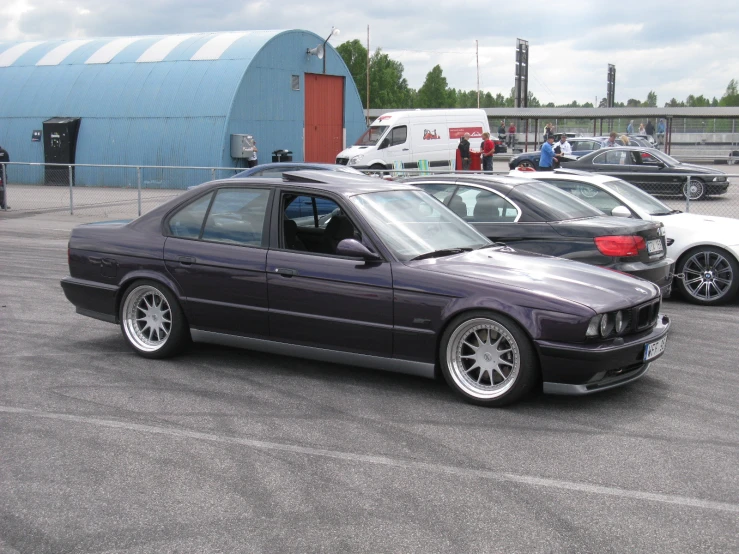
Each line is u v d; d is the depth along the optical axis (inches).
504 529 147.3
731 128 1902.1
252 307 246.2
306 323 238.8
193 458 182.1
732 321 341.4
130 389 234.4
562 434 198.4
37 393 229.9
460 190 339.9
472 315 216.5
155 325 267.9
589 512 154.7
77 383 239.9
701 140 1923.0
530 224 320.2
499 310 212.2
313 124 1230.9
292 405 220.4
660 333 225.5
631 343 212.8
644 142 1327.5
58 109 1155.9
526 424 205.5
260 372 252.8
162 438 194.9
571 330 206.4
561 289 215.5
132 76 1135.0
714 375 253.4
